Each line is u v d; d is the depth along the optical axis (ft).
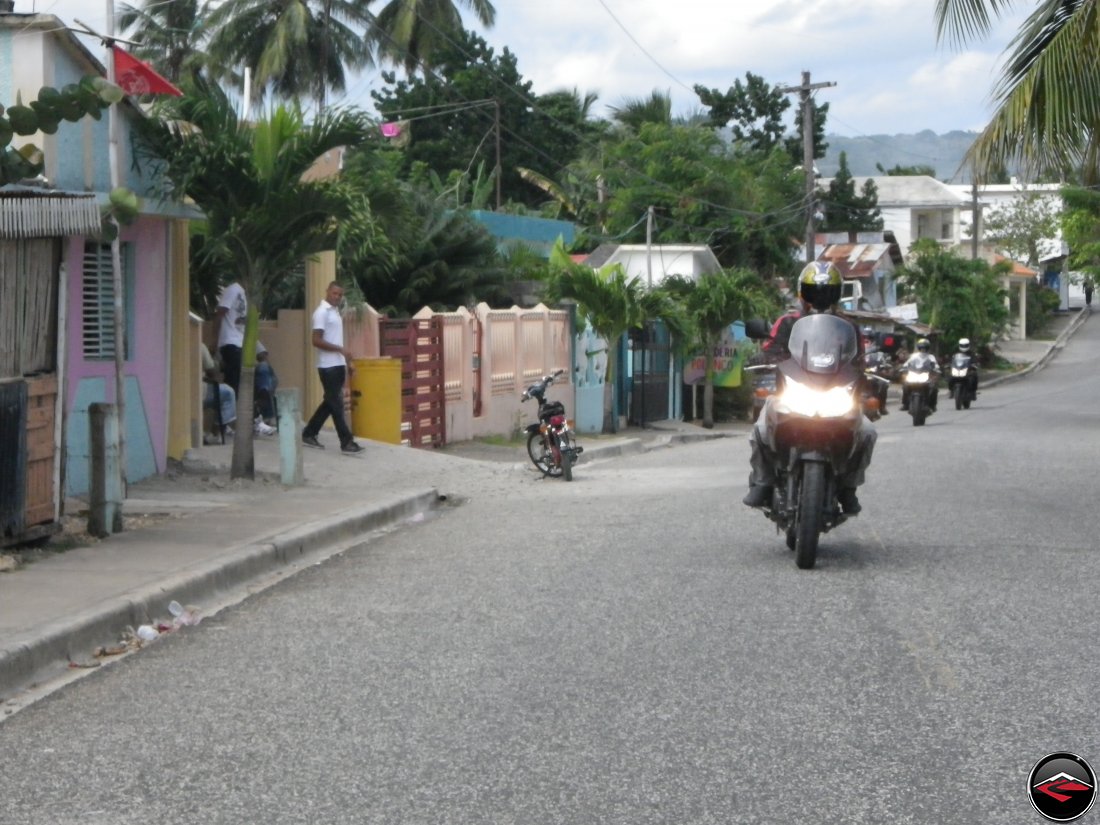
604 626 25.09
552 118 157.99
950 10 50.57
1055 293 265.54
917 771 16.71
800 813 15.37
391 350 66.33
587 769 16.98
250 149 42.42
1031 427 83.41
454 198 106.93
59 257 32.78
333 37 134.10
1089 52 48.24
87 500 40.45
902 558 31.99
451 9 140.56
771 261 152.76
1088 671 21.27
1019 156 50.29
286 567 33.50
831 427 29.48
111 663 23.36
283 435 47.01
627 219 150.71
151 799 16.20
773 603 26.86
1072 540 34.50
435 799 16.01
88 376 42.24
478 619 26.02
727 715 19.21
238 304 55.72
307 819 15.44
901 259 210.18
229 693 21.03
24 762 17.74
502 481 54.90
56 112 30.04
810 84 132.57
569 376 91.66
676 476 56.24
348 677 21.80
